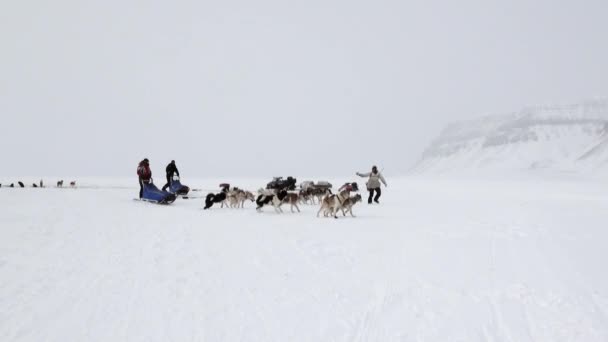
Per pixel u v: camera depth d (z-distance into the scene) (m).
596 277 6.34
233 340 4.42
